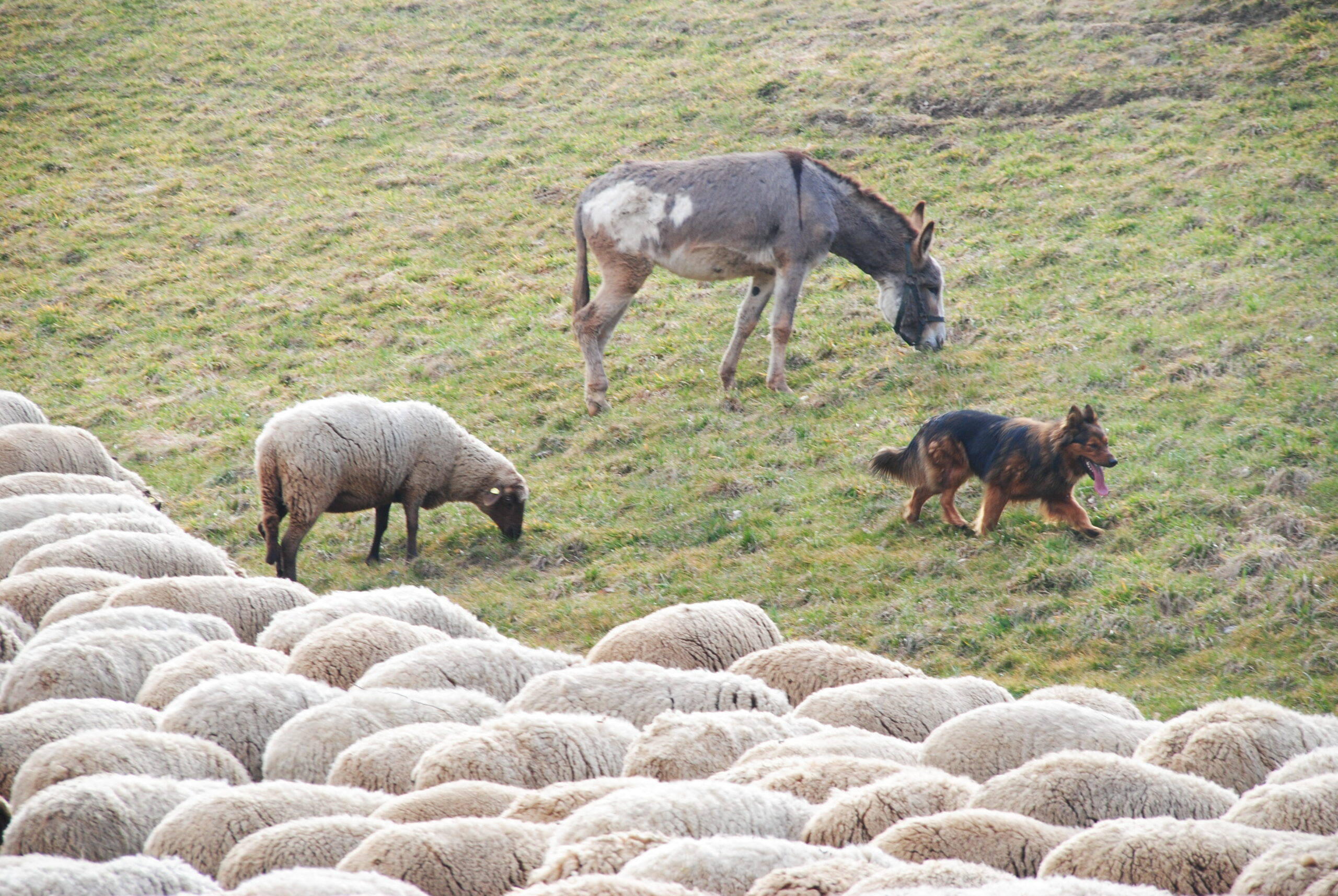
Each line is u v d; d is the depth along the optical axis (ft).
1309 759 23.15
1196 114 80.38
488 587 51.01
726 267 61.41
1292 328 55.47
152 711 29.12
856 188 61.67
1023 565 44.62
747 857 18.07
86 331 82.58
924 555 46.83
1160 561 43.01
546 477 59.16
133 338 81.20
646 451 59.06
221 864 21.59
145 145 107.96
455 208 90.99
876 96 93.15
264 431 49.01
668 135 93.97
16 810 24.85
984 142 84.43
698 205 60.34
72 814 22.49
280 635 35.50
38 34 129.39
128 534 42.55
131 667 32.07
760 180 60.29
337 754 26.73
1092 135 81.71
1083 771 22.36
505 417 65.16
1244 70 83.66
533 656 32.86
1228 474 46.85
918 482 48.62
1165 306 60.64
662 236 61.26
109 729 26.73
